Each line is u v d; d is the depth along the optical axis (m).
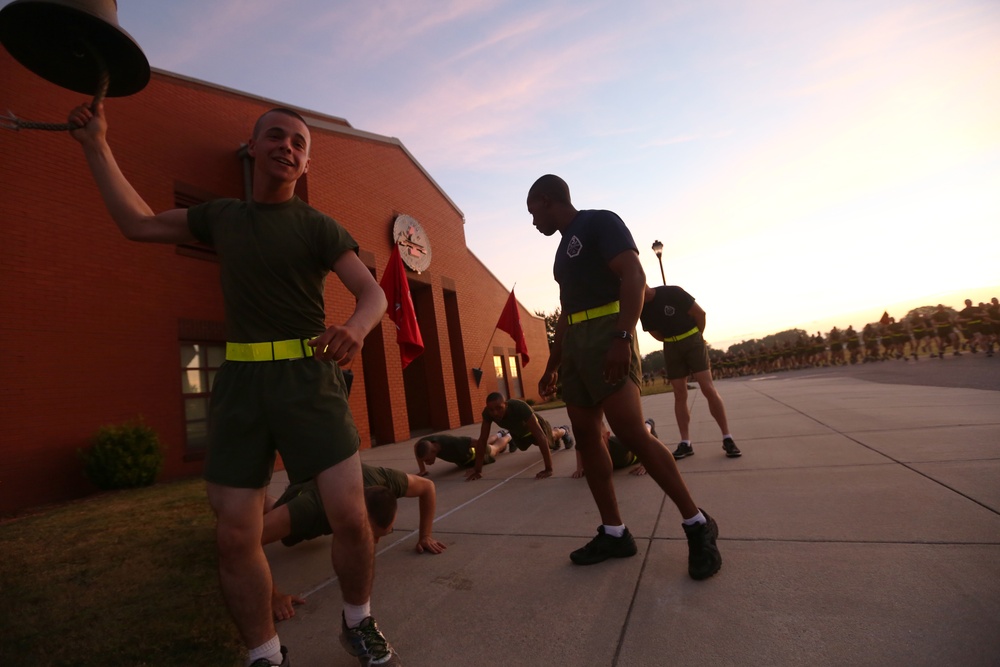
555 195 2.54
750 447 4.56
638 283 2.14
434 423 12.55
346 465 1.49
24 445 5.57
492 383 16.22
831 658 1.41
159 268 7.31
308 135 1.70
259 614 1.44
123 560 2.81
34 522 4.02
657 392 17.06
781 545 2.23
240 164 9.20
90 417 6.21
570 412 2.38
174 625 2.01
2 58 6.03
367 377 10.45
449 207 14.71
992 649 1.36
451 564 2.50
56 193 6.25
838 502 2.72
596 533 2.73
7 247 5.71
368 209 11.12
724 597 1.83
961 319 16.97
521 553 2.55
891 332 21.09
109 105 7.23
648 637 1.63
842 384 10.95
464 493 4.15
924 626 1.50
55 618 2.11
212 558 2.77
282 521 2.38
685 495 2.08
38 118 6.25
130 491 5.67
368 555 1.54
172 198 7.91
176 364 7.33
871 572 1.87
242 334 1.53
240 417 1.46
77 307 6.27
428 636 1.81
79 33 1.46
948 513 2.37
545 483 4.17
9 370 5.55
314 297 1.61
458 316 14.30
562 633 1.73
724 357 36.59
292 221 1.60
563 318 2.43
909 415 5.28
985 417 4.65
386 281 9.14
